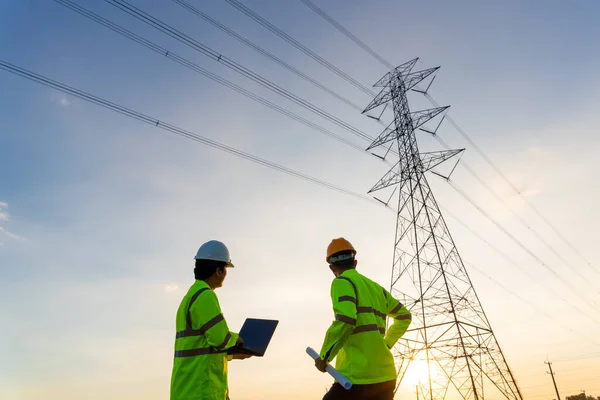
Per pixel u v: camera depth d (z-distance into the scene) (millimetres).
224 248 4922
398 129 36531
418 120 35875
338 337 4117
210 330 4105
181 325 4344
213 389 4113
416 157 34500
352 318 4156
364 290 4570
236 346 4508
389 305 4949
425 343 28156
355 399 4145
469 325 27766
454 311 27875
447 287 28766
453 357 26859
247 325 5133
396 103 37969
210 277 4746
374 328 4406
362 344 4297
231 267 4980
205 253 4801
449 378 26453
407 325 5008
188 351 4203
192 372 4109
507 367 26594
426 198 32594
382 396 4227
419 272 30547
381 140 36438
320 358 4195
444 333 27766
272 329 4934
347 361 4297
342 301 4277
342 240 5012
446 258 30078
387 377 4262
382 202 35156
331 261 4953
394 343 5027
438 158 33781
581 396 84375
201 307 4215
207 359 4184
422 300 29594
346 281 4473
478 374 26109
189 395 4016
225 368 4391
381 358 4309
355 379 4164
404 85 38188
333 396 4230
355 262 4945
